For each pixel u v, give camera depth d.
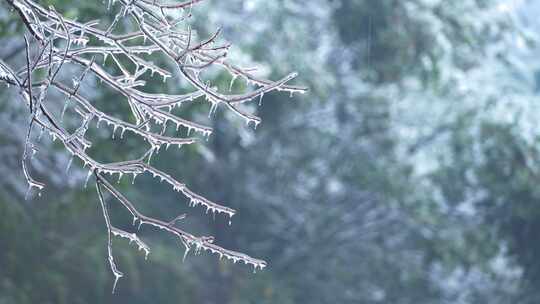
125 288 26.36
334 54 33.94
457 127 32.81
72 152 8.69
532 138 31.69
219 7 30.34
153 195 32.56
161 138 8.73
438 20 30.77
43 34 8.68
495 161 31.61
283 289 32.66
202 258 32.88
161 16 9.09
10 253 22.53
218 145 32.19
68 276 24.22
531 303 33.22
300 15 32.84
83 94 19.58
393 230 34.41
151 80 18.23
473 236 32.03
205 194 33.09
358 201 34.75
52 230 23.75
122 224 29.66
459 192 32.94
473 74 34.94
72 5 16.62
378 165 33.06
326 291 33.78
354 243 34.25
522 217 31.66
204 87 8.48
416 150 34.53
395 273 33.69
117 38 8.73
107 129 20.00
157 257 27.83
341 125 34.06
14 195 22.47
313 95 30.75
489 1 32.44
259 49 29.64
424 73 31.11
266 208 34.00
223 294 32.09
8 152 22.02
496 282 34.00
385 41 30.17
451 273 33.66
